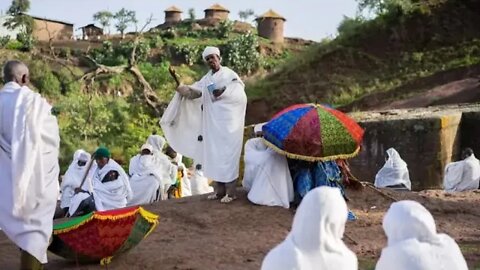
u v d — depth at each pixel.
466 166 15.40
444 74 36.16
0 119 6.96
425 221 4.16
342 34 43.66
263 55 61.53
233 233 9.20
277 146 9.93
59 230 7.42
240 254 8.21
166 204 10.96
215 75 10.67
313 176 10.21
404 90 36.06
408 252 4.09
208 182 18.41
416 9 41.78
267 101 40.31
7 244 9.10
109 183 11.63
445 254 4.12
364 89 38.16
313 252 4.09
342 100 37.75
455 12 41.12
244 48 56.28
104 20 68.94
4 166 6.94
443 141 20.27
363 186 11.40
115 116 35.12
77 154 12.16
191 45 58.78
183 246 8.57
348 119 10.16
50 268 7.71
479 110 22.00
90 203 11.28
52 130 7.05
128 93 46.69
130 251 8.16
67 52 54.53
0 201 6.88
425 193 11.98
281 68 44.09
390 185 15.20
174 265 7.71
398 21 41.91
